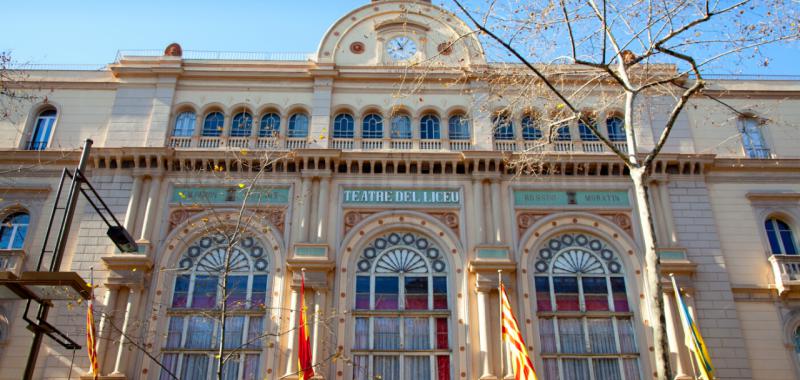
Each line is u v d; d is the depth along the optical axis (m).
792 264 27.73
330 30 33.22
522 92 24.00
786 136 31.64
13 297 13.57
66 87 31.67
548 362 25.95
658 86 25.84
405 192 29.12
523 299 26.83
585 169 29.55
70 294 13.72
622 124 31.17
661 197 29.27
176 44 32.81
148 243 27.28
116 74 31.73
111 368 24.88
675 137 30.88
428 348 26.11
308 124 31.17
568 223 28.70
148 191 28.83
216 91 31.72
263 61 32.47
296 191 29.02
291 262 26.73
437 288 27.38
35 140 30.66
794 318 26.88
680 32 18.80
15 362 25.20
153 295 26.67
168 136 30.42
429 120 31.53
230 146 30.20
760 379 25.59
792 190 29.94
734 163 30.19
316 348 25.33
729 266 28.05
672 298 26.62
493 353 25.53
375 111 31.62
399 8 33.81
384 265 27.83
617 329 26.66
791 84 32.75
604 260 28.14
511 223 28.53
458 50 32.88
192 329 26.34
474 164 29.30
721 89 32.25
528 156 28.25
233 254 27.88
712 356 25.73
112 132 30.38
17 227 28.62
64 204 28.78
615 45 19.70
